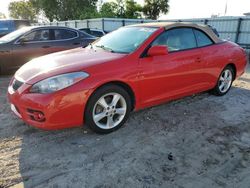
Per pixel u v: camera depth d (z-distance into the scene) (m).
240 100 5.37
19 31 7.73
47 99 3.21
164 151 3.34
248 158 3.21
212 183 2.74
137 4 34.19
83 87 3.32
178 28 4.53
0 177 2.81
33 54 7.48
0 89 6.12
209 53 4.88
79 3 44.53
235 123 4.22
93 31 15.89
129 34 4.48
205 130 3.95
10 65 7.28
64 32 8.05
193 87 4.76
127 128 3.95
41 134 3.77
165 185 2.71
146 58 3.93
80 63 3.55
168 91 4.33
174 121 4.23
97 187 2.67
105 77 3.48
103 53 4.04
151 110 4.64
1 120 4.26
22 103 3.38
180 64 4.35
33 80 3.37
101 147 3.42
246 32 15.92
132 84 3.77
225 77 5.52
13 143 3.52
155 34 4.16
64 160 3.13
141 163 3.08
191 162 3.11
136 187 2.67
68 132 3.81
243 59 5.79
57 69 3.40
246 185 2.72
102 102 3.58
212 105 5.00
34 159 3.15
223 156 3.25
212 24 17.72
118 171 2.93
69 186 2.69
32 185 2.70
